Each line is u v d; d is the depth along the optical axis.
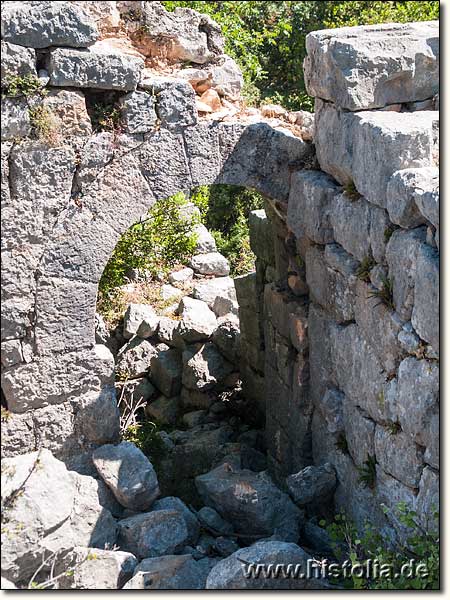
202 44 7.46
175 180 6.94
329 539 6.72
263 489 6.94
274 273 8.53
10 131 6.20
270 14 14.58
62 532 6.11
